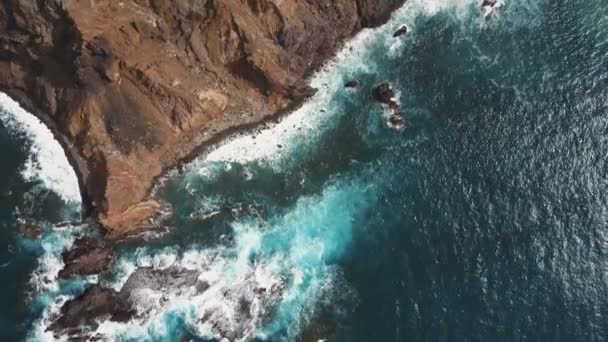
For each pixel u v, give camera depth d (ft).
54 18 188.24
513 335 181.57
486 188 204.74
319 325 186.09
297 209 205.46
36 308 185.37
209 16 200.23
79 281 189.98
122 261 193.98
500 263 192.75
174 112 201.36
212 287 192.24
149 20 195.11
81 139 199.93
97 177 196.95
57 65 200.13
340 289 191.72
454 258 194.18
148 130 200.03
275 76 205.57
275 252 198.70
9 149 204.64
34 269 190.70
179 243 198.39
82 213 198.29
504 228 198.18
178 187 205.57
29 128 206.08
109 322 184.75
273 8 201.67
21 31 193.47
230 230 201.36
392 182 207.92
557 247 194.29
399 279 192.03
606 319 182.39
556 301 185.88
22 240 194.39
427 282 191.01
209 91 203.92
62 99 201.26
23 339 180.75
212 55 204.44
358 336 183.93
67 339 181.68
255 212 204.54
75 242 194.59
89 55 190.60
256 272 195.11
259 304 189.57
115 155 197.47
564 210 199.93
